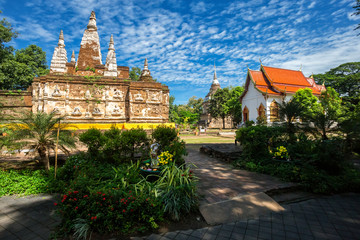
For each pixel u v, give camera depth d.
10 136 6.74
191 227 3.73
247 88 33.97
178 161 7.12
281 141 8.87
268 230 3.57
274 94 29.56
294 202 4.83
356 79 40.78
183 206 4.09
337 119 7.74
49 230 3.67
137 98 21.64
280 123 9.88
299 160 6.63
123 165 6.48
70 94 19.56
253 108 32.59
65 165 6.22
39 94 18.61
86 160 6.89
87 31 23.45
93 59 23.28
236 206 4.35
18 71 23.28
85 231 3.41
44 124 6.94
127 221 3.63
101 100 20.48
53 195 5.33
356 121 6.54
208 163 9.03
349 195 5.18
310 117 8.58
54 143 7.02
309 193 5.35
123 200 3.67
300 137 8.46
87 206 3.64
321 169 5.97
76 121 19.19
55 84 19.08
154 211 3.76
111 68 21.70
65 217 3.71
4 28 20.64
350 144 6.53
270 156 7.90
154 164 5.86
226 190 5.30
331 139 7.18
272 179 6.29
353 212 4.21
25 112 7.29
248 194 4.96
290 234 3.44
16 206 4.66
